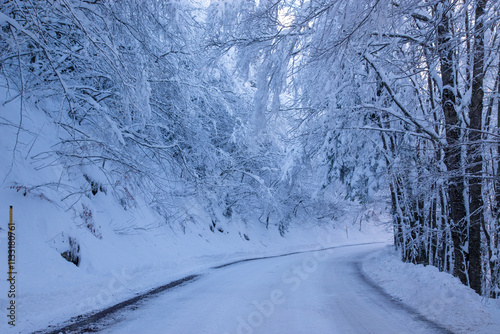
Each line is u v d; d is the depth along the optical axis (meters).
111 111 11.97
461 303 5.71
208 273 11.34
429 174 7.57
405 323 5.02
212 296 7.16
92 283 7.13
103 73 10.34
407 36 7.13
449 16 6.70
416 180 8.92
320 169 15.78
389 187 15.32
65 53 9.38
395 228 15.82
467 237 7.82
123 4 8.64
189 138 14.59
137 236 11.95
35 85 9.33
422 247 13.41
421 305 6.22
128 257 9.94
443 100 7.82
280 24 7.25
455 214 7.78
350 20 5.06
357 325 4.91
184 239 16.11
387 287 8.47
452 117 7.63
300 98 10.74
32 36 6.49
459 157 7.54
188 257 13.86
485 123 9.23
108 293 7.20
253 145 20.55
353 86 9.95
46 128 9.93
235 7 7.39
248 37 7.75
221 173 20.08
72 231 8.07
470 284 7.35
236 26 7.72
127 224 11.98
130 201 12.98
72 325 4.93
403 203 14.02
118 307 6.12
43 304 5.58
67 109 11.26
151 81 11.41
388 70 9.24
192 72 13.45
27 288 5.62
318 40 6.36
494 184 8.03
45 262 6.75
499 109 8.15
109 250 9.45
